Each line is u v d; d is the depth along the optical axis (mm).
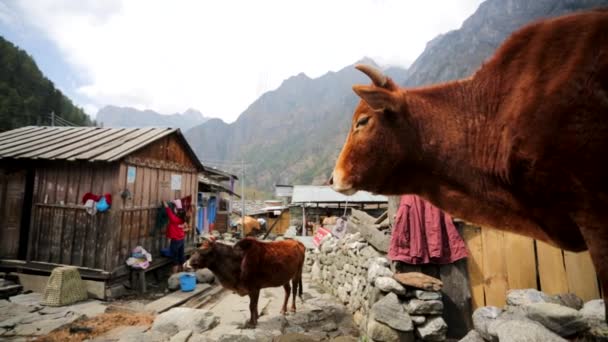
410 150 1441
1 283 5938
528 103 1107
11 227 6559
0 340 3986
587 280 2973
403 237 3576
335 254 6398
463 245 3387
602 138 976
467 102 1357
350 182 1510
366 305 4211
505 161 1185
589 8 1162
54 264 6160
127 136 7449
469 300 3404
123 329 4402
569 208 1068
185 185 8766
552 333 1807
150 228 7234
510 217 1300
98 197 6086
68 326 4461
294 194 16875
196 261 4438
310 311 5211
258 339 3900
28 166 6508
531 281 3201
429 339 3104
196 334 4012
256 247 4637
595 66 1009
